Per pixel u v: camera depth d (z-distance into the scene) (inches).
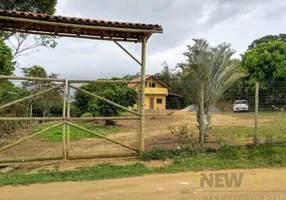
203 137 331.3
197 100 348.8
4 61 444.5
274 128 490.9
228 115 696.4
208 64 346.0
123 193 189.9
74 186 204.5
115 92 619.5
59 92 391.5
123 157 290.2
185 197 181.8
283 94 372.8
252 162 273.9
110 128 568.1
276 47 1219.2
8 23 265.6
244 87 423.8
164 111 988.6
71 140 394.3
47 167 255.0
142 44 291.1
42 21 247.0
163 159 282.5
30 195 184.9
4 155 288.8
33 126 400.5
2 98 354.6
